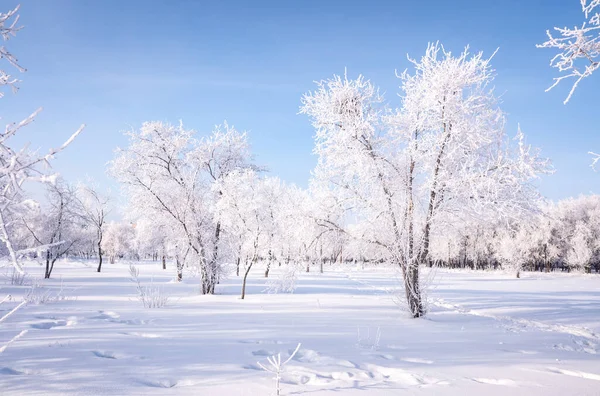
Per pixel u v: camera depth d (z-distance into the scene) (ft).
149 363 18.95
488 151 43.06
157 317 36.35
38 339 23.70
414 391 15.97
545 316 44.11
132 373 17.03
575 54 15.24
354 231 46.55
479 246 215.51
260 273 155.63
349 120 44.83
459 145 41.09
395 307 50.39
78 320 32.91
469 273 191.62
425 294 43.16
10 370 16.98
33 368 17.24
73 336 25.12
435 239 46.21
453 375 18.62
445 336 30.27
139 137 70.85
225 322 34.06
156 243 99.50
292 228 48.70
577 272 186.09
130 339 24.97
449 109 43.01
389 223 44.34
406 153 43.39
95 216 147.74
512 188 40.50
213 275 70.59
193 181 72.95
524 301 59.98
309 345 24.64
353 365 19.97
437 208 42.65
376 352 23.18
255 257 62.28
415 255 42.50
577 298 66.90
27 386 14.74
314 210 46.98
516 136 40.14
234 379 16.69
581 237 179.73
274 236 61.11
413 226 44.37
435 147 43.09
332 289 81.00
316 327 32.37
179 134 73.36
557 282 126.11
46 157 6.68
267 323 34.04
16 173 6.47
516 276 162.81
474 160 41.19
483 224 45.09
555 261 207.21
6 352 20.07
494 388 16.81
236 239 71.56
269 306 49.67
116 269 167.43
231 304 51.83
